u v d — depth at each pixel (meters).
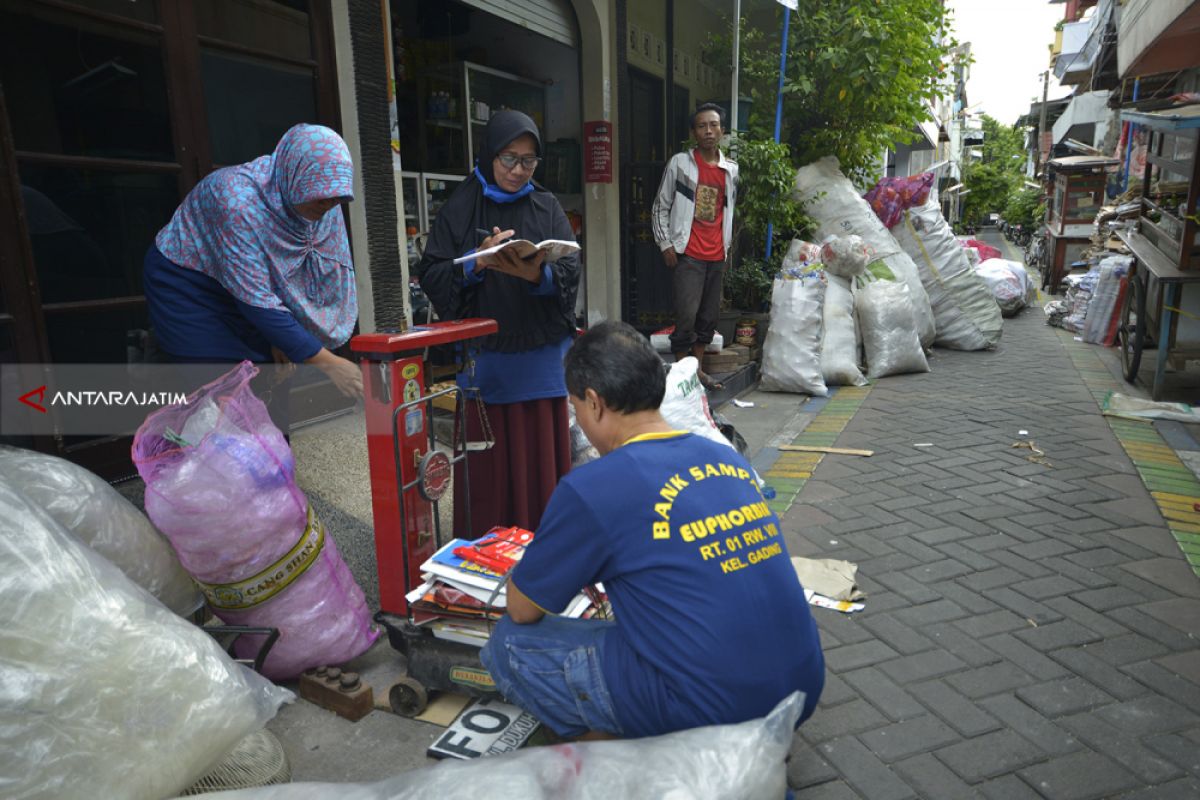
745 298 7.77
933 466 4.78
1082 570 3.36
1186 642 2.79
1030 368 7.73
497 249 2.52
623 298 7.59
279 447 2.38
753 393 6.90
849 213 8.01
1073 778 2.13
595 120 6.85
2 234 2.95
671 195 6.07
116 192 3.38
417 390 2.53
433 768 1.51
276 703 1.86
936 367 7.94
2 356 2.98
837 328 7.12
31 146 3.08
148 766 1.57
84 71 3.23
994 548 3.60
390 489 2.47
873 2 7.98
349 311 3.03
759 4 9.04
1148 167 7.86
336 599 2.51
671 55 8.10
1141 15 6.80
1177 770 2.15
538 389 3.01
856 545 3.68
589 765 1.46
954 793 2.09
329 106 4.33
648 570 1.72
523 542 2.46
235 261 2.60
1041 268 17.66
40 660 1.49
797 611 1.79
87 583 1.64
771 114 8.40
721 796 1.41
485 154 2.88
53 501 2.07
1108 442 5.17
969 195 38.50
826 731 2.35
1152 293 6.80
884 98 8.10
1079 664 2.66
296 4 4.11
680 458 1.82
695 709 1.70
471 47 7.00
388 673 2.62
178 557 2.29
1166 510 4.00
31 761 1.43
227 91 3.82
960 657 2.73
